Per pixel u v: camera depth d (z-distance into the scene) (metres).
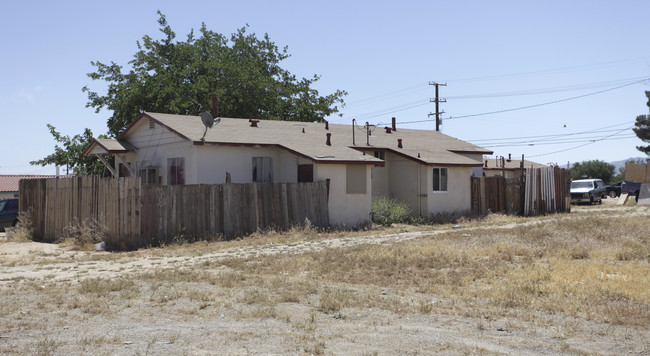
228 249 15.71
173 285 10.15
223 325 7.22
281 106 38.44
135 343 6.30
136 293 9.42
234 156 21.78
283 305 8.55
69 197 17.95
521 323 7.39
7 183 43.84
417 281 10.48
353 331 6.94
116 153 24.44
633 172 40.38
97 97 35.75
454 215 26.02
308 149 22.14
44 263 13.51
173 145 22.28
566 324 7.30
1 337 6.56
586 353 6.07
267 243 17.02
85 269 12.49
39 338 6.52
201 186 17.56
